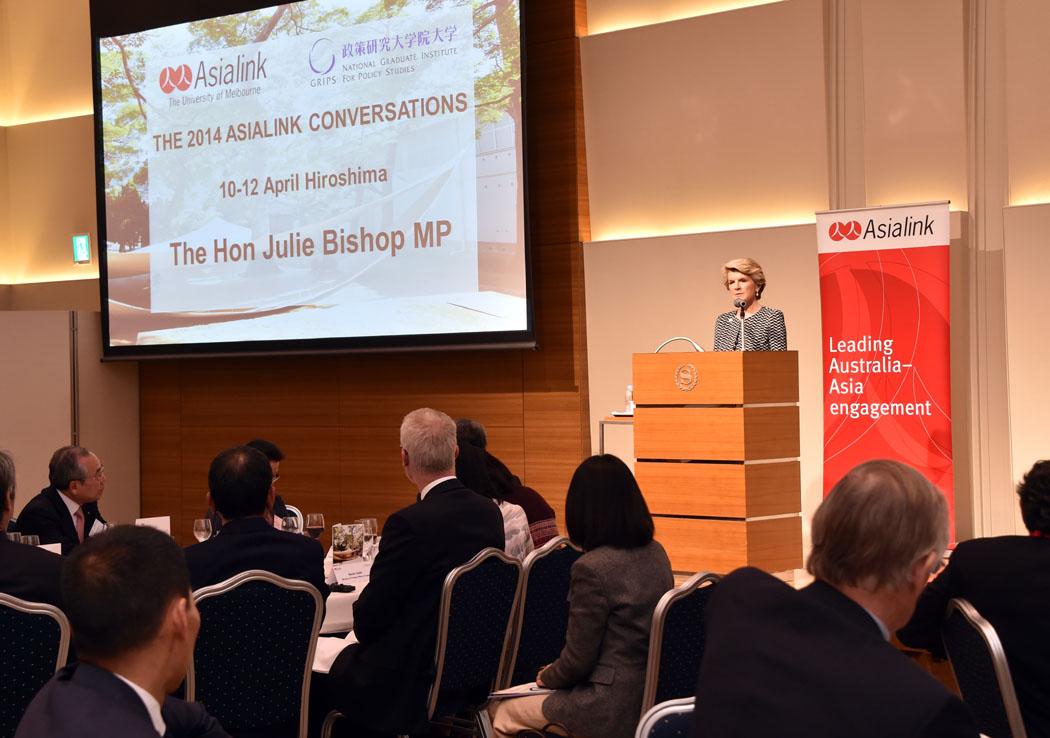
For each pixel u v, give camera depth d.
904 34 6.16
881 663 1.33
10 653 2.64
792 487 5.15
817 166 6.41
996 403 5.91
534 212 7.14
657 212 6.88
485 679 3.39
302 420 7.98
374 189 7.41
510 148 6.91
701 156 6.73
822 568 1.55
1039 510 2.55
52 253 9.30
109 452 8.52
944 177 6.08
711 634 1.49
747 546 4.92
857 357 5.38
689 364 5.07
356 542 4.11
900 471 1.56
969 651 2.49
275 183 7.80
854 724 1.27
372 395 7.71
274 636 2.96
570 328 7.02
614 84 6.97
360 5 7.43
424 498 3.42
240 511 3.07
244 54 7.90
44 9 9.34
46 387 8.26
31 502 4.77
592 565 2.87
